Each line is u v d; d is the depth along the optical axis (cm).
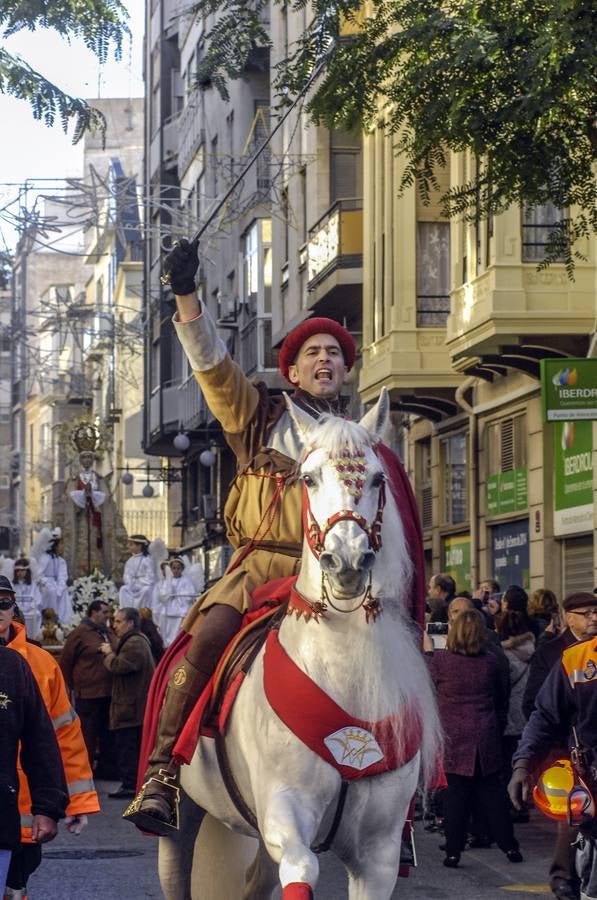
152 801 598
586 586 2306
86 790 779
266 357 3872
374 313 2922
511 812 1473
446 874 1177
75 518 3228
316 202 3281
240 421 630
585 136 1395
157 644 2017
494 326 2222
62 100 1485
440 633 1438
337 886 1109
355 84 1382
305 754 547
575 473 2317
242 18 1284
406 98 1399
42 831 698
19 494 8500
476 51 1271
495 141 1364
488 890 1097
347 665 544
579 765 779
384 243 2848
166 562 2772
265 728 557
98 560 3231
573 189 1481
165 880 680
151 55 5384
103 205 2920
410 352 2755
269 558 621
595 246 2195
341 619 543
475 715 1221
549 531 2411
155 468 5422
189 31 4516
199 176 4444
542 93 1245
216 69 1284
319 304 3222
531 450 2484
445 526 2928
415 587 586
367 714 545
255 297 3950
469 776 1205
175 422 4841
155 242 4494
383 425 572
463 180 2455
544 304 2222
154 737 641
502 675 1248
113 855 1270
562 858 1005
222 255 4347
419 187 1469
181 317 609
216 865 673
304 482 542
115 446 6562
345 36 1412
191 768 624
